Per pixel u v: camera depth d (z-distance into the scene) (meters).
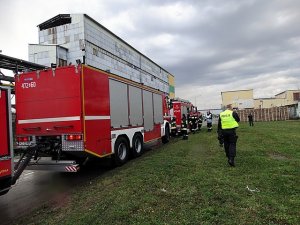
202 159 9.76
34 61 21.94
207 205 5.11
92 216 4.93
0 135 5.23
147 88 13.67
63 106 8.22
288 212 4.63
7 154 5.36
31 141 8.55
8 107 5.41
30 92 8.65
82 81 8.06
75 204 5.88
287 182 6.34
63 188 7.61
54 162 8.10
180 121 21.31
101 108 9.01
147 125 13.34
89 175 9.17
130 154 11.50
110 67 27.02
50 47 21.59
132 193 6.15
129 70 32.19
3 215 5.70
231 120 8.50
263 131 20.67
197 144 14.52
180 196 5.71
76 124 8.05
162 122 15.80
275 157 9.73
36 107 8.55
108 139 9.37
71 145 8.07
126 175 8.02
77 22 22.70
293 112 52.19
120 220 4.70
